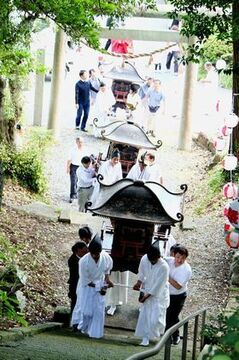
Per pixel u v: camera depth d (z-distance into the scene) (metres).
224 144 21.47
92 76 29.69
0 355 8.51
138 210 12.48
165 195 13.79
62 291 14.36
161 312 11.41
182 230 19.25
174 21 26.31
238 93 18.98
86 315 11.57
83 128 29.28
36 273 14.70
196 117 31.53
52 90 27.72
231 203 13.58
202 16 16.47
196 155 27.59
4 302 10.65
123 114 30.17
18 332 10.37
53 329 11.77
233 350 4.57
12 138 22.45
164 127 30.98
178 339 11.70
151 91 28.75
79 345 10.36
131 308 13.53
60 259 16.23
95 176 19.67
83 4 15.47
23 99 23.81
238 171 20.34
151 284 11.34
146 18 26.36
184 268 11.64
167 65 34.62
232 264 15.57
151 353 5.69
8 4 15.88
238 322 4.91
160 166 26.14
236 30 15.83
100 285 11.59
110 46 31.72
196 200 22.59
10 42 17.98
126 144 20.39
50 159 25.72
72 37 15.53
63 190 23.42
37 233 17.47
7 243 14.16
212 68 27.44
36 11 15.80
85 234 12.20
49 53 31.08
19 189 21.30
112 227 14.19
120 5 18.97
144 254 12.54
